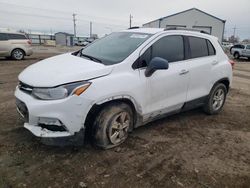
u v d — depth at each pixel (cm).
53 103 298
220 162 342
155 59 357
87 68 329
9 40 1443
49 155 332
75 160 324
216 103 525
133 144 375
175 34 430
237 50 2558
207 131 443
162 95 398
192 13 3747
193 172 314
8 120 439
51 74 320
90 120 338
